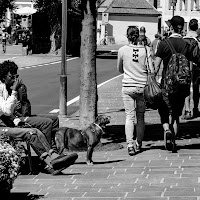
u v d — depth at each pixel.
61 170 13.67
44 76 50.28
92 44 17.84
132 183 12.49
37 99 33.91
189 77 15.38
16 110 14.77
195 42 17.67
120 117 25.14
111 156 16.03
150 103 15.70
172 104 15.78
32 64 65.75
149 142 18.03
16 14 107.44
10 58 73.25
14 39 97.00
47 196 11.66
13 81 14.03
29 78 48.34
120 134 19.88
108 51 95.81
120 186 12.26
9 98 13.95
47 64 66.00
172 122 16.11
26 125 14.27
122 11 129.38
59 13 79.44
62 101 26.69
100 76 51.50
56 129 15.48
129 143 16.06
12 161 11.01
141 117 16.42
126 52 15.98
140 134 16.48
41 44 82.81
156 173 13.42
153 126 21.34
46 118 14.55
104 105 30.23
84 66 17.92
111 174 13.56
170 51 15.62
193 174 13.14
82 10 17.78
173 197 11.05
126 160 15.30
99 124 14.91
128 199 11.07
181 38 15.78
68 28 83.81
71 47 83.88
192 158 15.23
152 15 130.88
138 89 16.00
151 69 15.82
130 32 15.98
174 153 16.02
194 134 19.22
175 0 65.75
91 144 14.80
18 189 12.36
